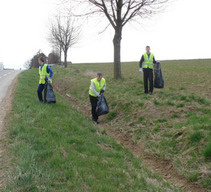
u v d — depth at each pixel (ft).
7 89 39.68
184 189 13.47
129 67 89.04
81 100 37.29
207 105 22.93
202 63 86.28
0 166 12.11
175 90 32.27
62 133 17.74
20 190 9.91
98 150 15.80
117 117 26.22
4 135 16.38
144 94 30.68
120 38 43.27
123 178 12.39
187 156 15.70
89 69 90.94
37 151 13.89
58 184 10.84
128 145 19.95
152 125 21.44
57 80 58.65
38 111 22.91
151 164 16.63
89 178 11.69
